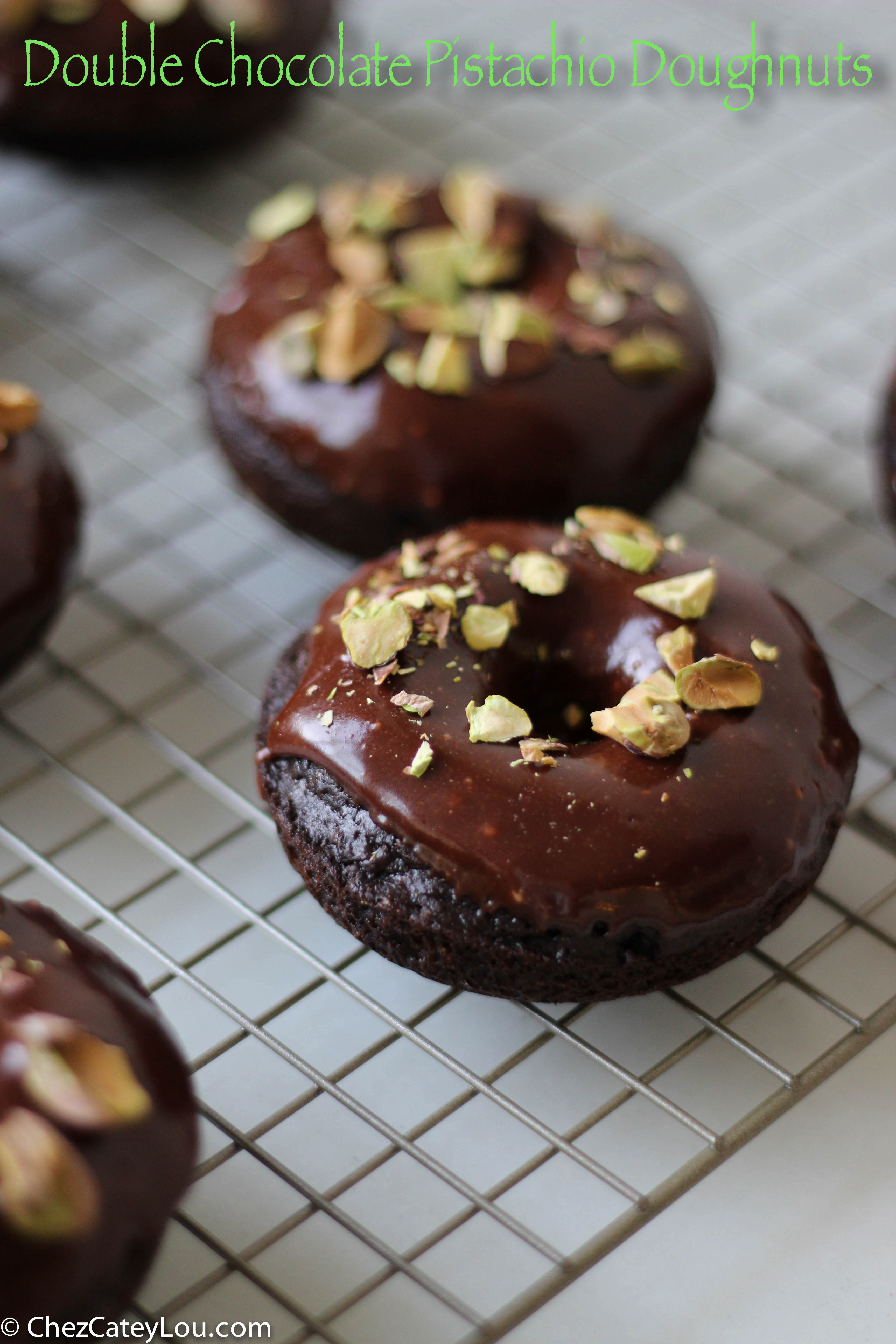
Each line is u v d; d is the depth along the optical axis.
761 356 0.53
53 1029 0.37
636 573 0.43
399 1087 0.42
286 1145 0.41
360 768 0.40
